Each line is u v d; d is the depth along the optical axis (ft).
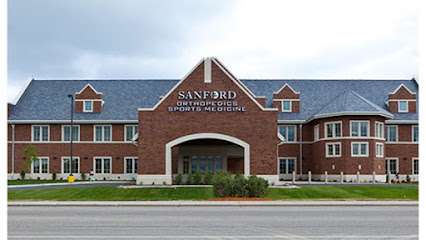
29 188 124.67
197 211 73.41
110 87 191.31
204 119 132.98
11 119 174.60
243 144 131.95
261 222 58.85
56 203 85.46
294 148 176.65
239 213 70.03
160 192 112.57
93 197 105.09
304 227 54.54
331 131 159.12
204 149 152.66
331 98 183.62
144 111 133.18
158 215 67.21
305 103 181.88
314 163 171.42
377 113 151.33
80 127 176.04
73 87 190.90
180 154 152.25
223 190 98.22
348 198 102.89
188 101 133.49
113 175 174.29
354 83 190.70
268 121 132.67
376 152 153.28
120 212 71.92
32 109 179.42
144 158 131.95
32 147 168.55
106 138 175.94
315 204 83.82
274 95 178.50
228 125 132.67
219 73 134.41
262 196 99.19
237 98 133.49
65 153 174.91
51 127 175.52
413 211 73.72
